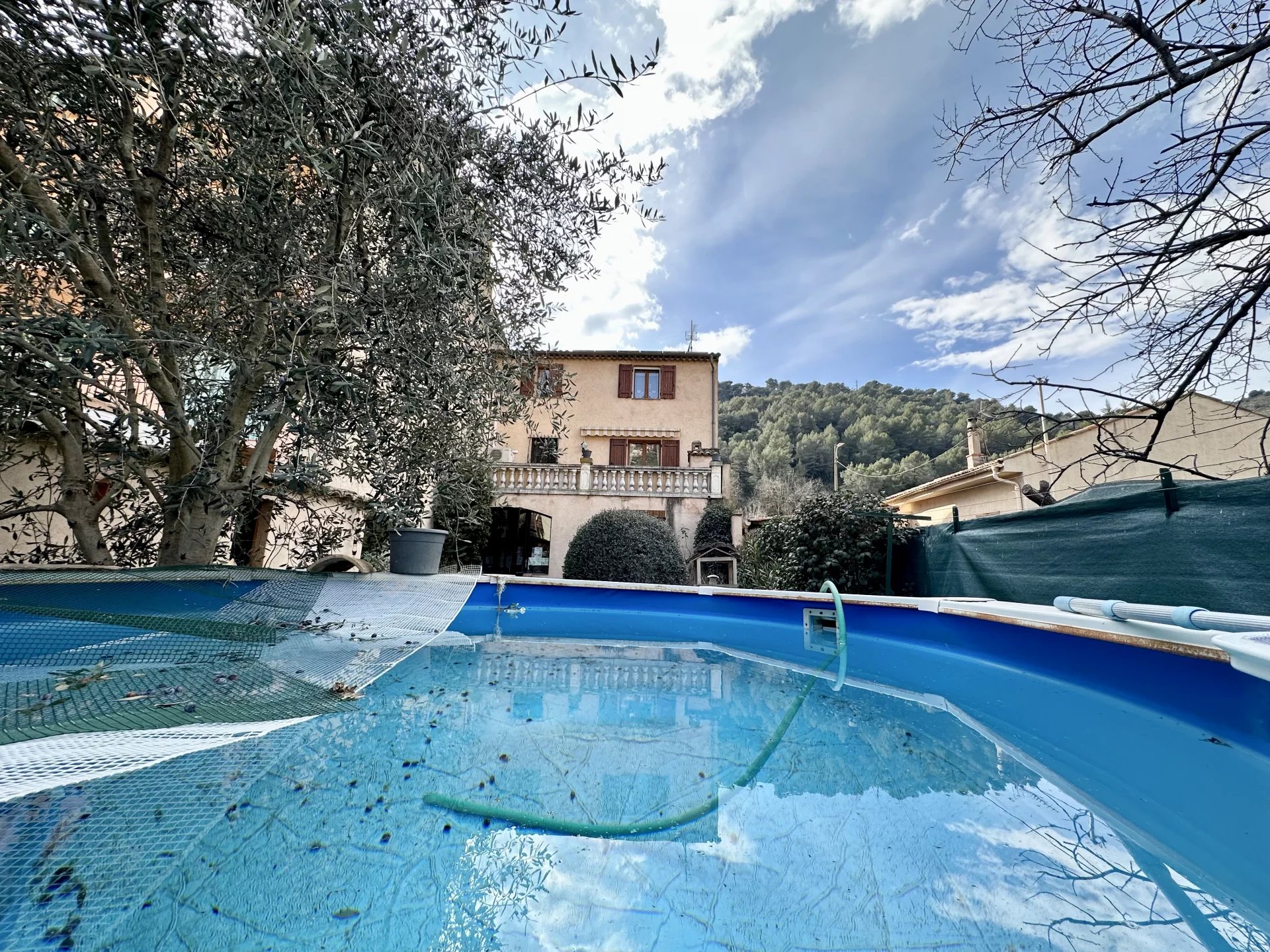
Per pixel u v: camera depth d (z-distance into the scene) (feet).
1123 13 9.81
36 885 5.15
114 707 6.23
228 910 5.17
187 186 10.76
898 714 12.12
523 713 11.35
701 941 5.08
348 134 7.95
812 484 101.81
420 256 8.80
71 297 12.25
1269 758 9.45
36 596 9.27
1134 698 12.51
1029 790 8.34
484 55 9.44
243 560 18.37
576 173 11.79
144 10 6.97
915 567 27.09
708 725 11.15
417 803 7.39
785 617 24.35
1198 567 13.96
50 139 8.95
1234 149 9.68
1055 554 18.33
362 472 14.32
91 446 11.94
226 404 11.73
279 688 7.87
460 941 4.98
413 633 12.24
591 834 6.82
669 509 43.93
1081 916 5.49
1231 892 5.86
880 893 5.79
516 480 43.91
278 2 7.13
